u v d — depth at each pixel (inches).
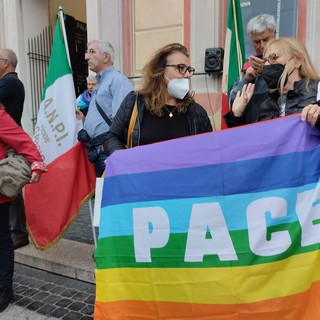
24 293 122.6
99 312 75.1
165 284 71.2
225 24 177.9
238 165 70.1
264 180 69.1
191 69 89.2
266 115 80.4
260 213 68.1
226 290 67.3
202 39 182.9
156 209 73.2
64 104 129.0
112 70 124.9
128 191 75.9
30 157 107.3
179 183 72.6
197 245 69.8
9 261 114.0
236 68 124.6
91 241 154.8
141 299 72.7
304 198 68.3
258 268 66.7
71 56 263.0
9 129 106.3
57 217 129.1
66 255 139.9
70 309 113.0
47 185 129.9
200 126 92.3
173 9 188.4
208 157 71.7
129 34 199.3
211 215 69.9
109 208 77.5
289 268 66.2
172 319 70.6
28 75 249.9
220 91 180.7
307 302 65.7
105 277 75.4
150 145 77.1
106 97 121.8
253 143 70.5
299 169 68.6
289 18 163.5
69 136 128.2
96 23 206.2
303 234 67.0
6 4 243.4
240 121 82.4
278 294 65.7
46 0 259.3
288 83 79.5
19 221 148.4
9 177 104.1
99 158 123.3
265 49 82.1
